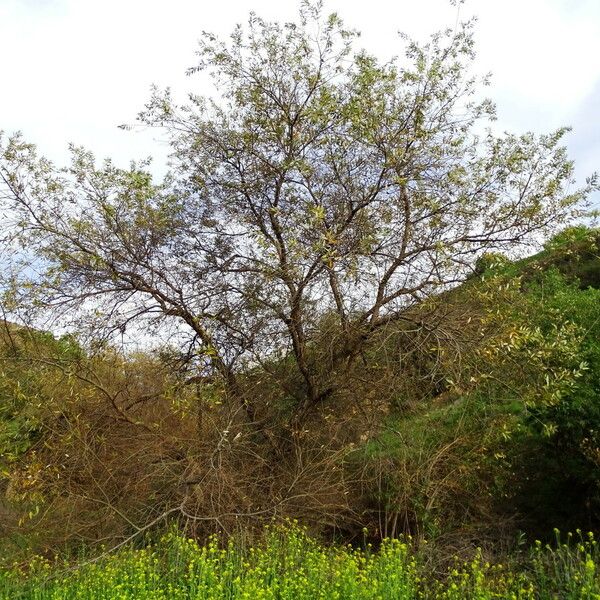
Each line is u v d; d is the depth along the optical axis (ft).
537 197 26.27
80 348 27.14
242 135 29.22
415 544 23.52
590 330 25.29
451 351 25.27
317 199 28.40
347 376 28.53
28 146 26.35
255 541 22.67
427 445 26.73
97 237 27.04
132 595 17.80
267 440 28.58
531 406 24.11
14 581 20.40
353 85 28.22
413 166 27.81
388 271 27.78
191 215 30.14
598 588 16.12
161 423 27.07
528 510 25.80
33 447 25.62
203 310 27.78
